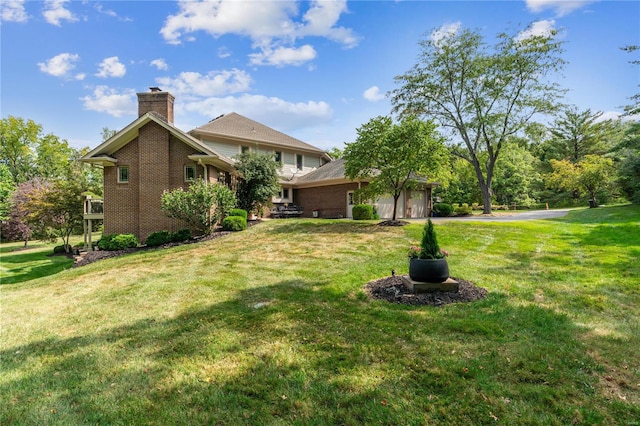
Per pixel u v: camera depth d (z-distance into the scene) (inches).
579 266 280.2
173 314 211.8
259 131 960.3
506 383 117.6
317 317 188.9
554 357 133.9
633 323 167.2
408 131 512.4
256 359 144.8
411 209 887.1
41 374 144.1
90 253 523.8
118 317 214.8
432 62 870.4
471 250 361.4
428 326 168.1
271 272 311.7
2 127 1360.7
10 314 238.5
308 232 527.8
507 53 828.6
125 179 626.8
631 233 412.8
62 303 259.9
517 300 203.9
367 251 382.6
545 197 1492.4
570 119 1461.6
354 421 102.1
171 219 597.6
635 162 805.9
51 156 1467.8
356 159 529.0
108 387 130.3
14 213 839.7
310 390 119.2
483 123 850.8
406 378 123.6
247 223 645.9
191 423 105.4
